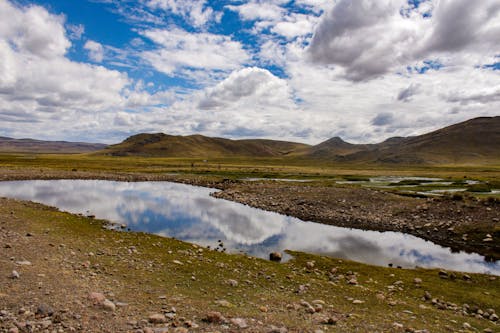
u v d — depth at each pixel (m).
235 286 16.39
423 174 142.75
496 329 13.19
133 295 13.14
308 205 50.72
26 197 52.12
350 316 12.80
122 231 30.38
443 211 41.16
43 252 18.44
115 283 14.58
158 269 18.16
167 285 15.30
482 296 18.14
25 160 166.00
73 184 77.94
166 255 21.95
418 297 17.78
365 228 38.28
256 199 57.44
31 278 13.42
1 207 35.44
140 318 10.66
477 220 36.22
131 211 43.88
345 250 29.28
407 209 44.69
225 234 33.19
